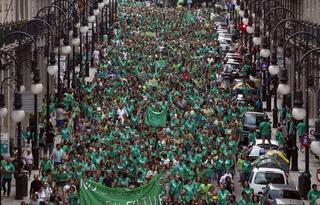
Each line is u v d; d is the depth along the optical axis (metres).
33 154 103.19
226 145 102.81
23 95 102.94
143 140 103.06
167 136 106.56
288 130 115.12
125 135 107.94
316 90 128.38
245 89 143.12
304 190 92.12
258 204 82.44
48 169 90.00
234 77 162.38
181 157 94.75
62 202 82.56
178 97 136.00
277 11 156.75
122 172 90.19
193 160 95.94
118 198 81.25
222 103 129.00
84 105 128.12
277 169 90.25
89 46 194.12
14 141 122.50
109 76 159.25
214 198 83.06
